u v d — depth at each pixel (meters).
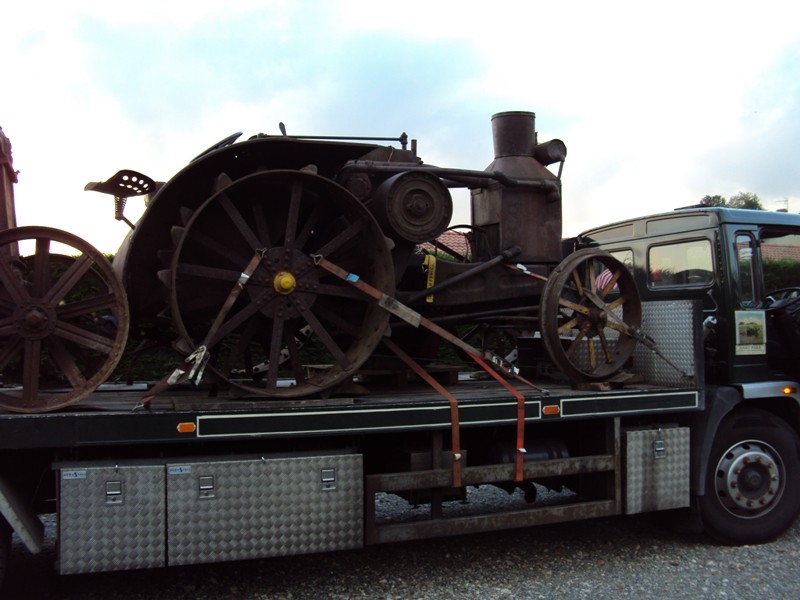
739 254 5.16
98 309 3.66
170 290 3.76
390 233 4.48
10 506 3.42
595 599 3.95
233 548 3.60
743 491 4.97
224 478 3.61
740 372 5.05
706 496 4.90
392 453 4.29
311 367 5.27
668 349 5.04
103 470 3.45
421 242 4.56
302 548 3.72
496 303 5.24
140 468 3.49
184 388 4.96
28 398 3.51
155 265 4.34
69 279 3.60
